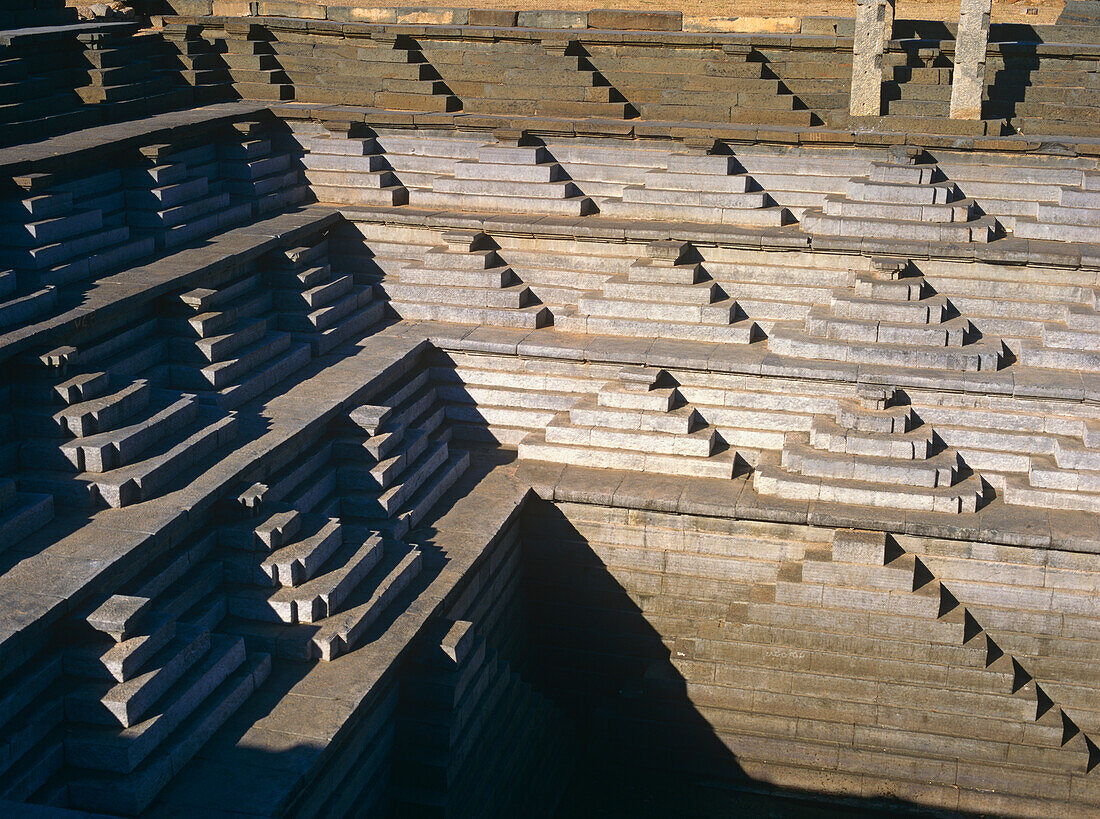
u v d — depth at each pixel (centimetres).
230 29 2152
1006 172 1825
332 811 1134
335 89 2127
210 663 1141
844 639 1520
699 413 1727
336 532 1349
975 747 1487
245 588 1268
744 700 1561
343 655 1239
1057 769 1464
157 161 1758
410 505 1544
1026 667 1516
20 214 1514
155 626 1111
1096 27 1986
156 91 2003
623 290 1833
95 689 1050
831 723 1531
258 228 1833
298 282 1791
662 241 1847
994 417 1623
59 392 1299
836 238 1786
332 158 2031
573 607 1681
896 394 1659
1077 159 1794
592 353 1753
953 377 1638
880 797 1511
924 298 1755
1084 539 1470
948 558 1527
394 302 1912
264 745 1095
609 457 1700
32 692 1028
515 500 1611
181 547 1252
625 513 1623
